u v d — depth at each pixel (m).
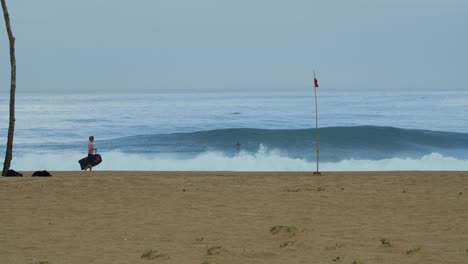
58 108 166.75
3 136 86.38
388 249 16.08
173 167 57.72
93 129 96.12
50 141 79.44
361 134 75.06
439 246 16.36
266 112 135.00
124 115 128.75
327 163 58.50
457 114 122.00
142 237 18.06
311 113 129.38
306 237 17.78
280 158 62.00
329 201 24.34
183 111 142.62
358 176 33.69
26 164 59.66
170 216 21.42
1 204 23.91
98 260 15.07
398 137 75.50
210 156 65.00
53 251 16.16
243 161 60.19
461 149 70.44
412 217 20.88
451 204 23.36
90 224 20.08
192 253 15.92
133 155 65.62
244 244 17.00
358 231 18.61
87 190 27.38
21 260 15.06
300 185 29.12
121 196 25.81
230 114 128.88
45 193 26.53
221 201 24.55
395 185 28.88
